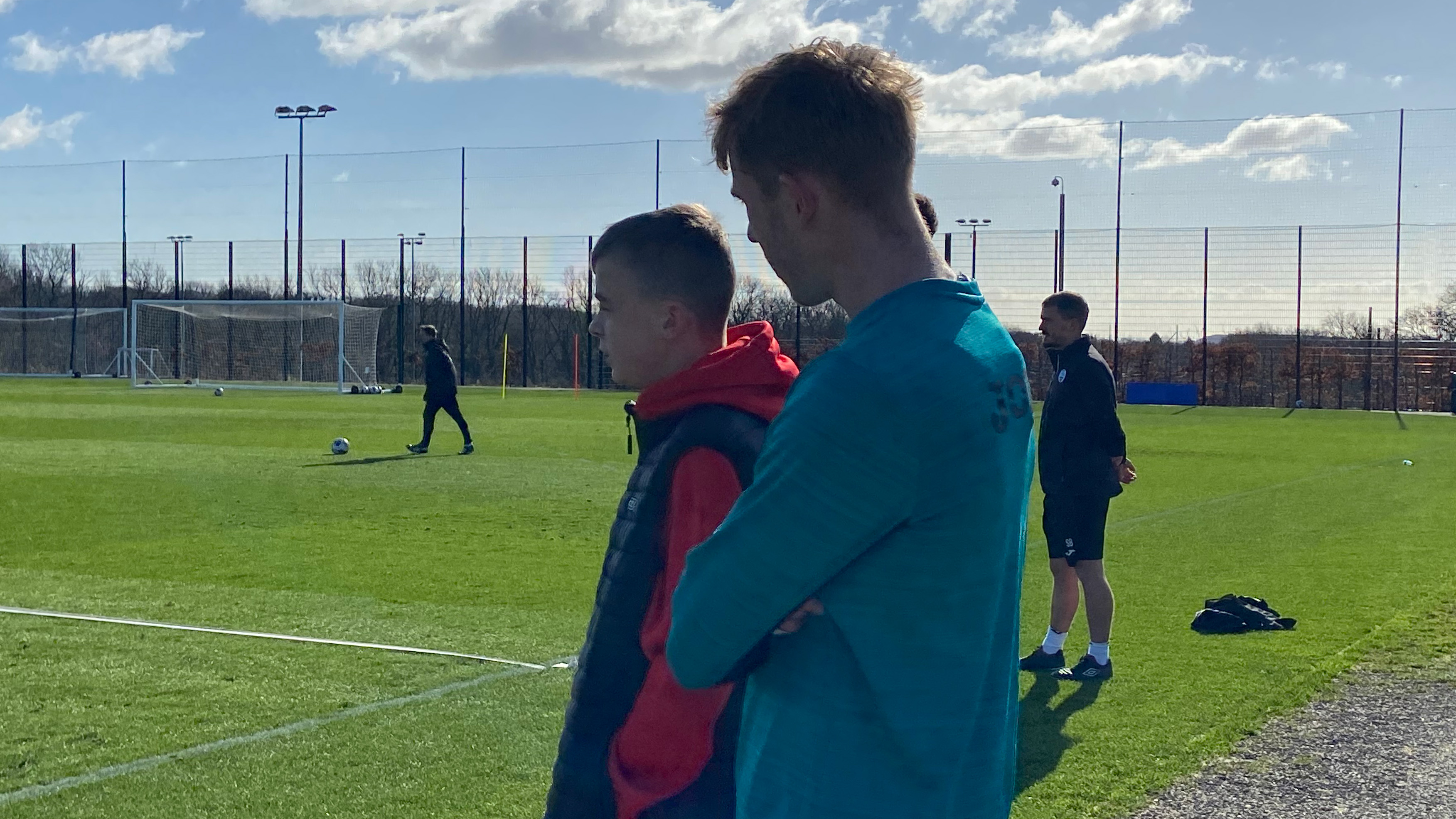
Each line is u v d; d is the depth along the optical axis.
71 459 16.42
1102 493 5.86
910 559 1.55
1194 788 4.37
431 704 5.21
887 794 1.58
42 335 49.69
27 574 8.28
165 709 5.11
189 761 4.47
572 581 8.17
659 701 2.00
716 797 2.01
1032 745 4.83
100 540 9.73
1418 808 4.18
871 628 1.57
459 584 8.08
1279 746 4.84
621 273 2.24
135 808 4.02
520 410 30.17
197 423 23.94
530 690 5.45
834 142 1.63
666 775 2.01
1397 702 5.46
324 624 6.78
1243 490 14.66
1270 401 38.41
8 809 3.99
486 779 4.31
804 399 1.56
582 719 2.09
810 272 1.74
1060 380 5.92
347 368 44.28
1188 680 5.82
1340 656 6.27
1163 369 39.59
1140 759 4.66
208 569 8.55
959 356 1.57
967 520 1.55
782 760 1.65
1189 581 8.58
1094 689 5.68
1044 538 11.14
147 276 48.06
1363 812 4.14
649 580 2.06
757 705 1.74
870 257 1.68
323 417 26.02
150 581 8.08
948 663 1.58
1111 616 5.90
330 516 11.23
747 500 1.59
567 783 2.08
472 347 46.78
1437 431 26.73
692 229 2.23
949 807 1.59
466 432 18.03
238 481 13.91
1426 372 36.59
